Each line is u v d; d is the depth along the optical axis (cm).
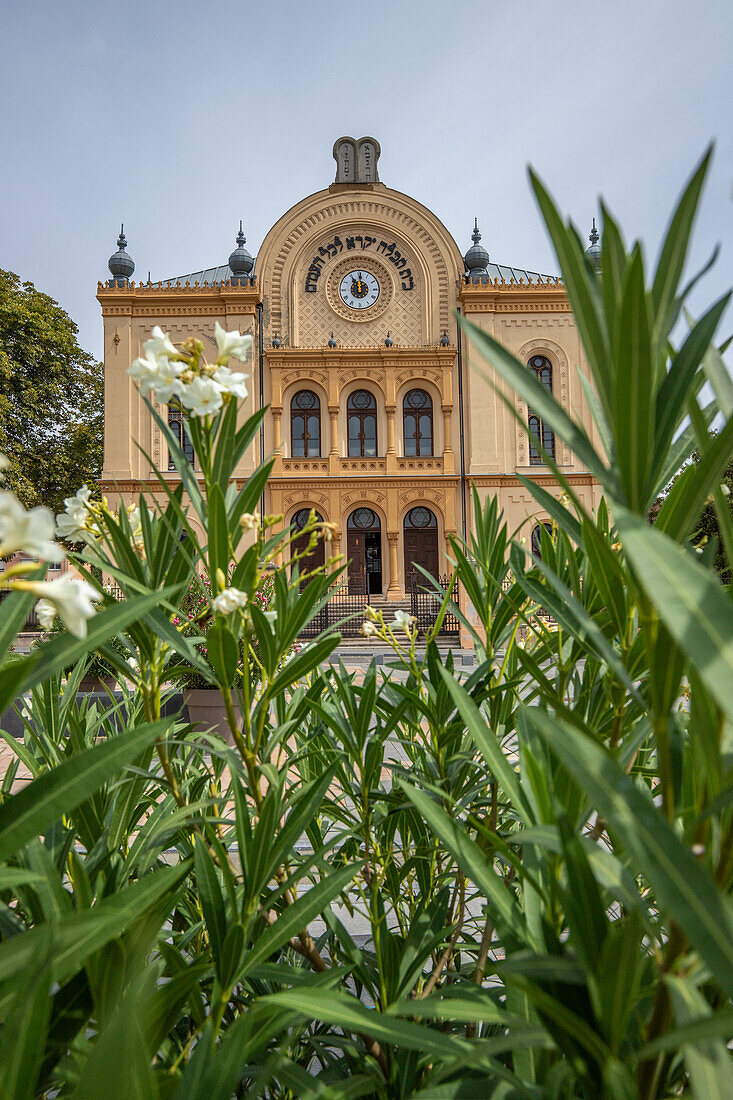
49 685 154
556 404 71
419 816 150
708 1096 46
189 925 153
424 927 121
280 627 120
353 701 144
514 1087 71
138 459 2252
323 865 132
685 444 92
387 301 2461
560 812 65
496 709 160
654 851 49
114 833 128
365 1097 105
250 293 2350
